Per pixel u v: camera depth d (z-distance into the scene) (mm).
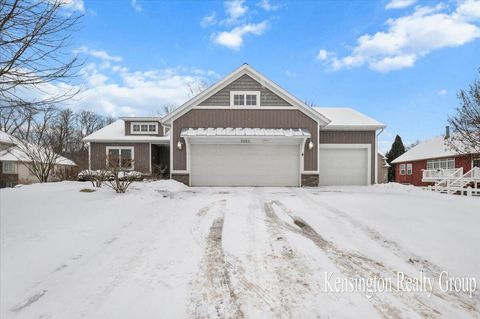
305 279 3531
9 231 4949
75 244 4496
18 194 8133
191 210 6891
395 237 4945
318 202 8008
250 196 9320
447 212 6617
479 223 5699
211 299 3070
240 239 4867
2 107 4555
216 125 13633
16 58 4215
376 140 15422
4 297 3055
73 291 3191
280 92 13656
